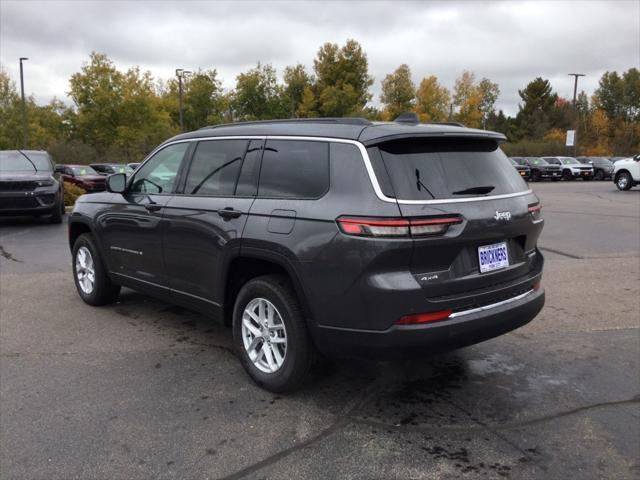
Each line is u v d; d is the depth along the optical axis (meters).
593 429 3.29
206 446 3.12
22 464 2.93
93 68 39.25
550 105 86.75
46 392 3.80
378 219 3.06
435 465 2.92
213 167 4.26
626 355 4.49
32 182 12.44
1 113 42.00
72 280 7.08
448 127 3.65
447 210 3.19
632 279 7.08
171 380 4.00
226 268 3.91
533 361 4.37
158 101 45.03
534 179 37.53
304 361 3.55
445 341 3.21
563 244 9.81
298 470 2.88
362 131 3.36
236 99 55.78
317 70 47.94
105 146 40.31
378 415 3.48
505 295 3.55
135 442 3.15
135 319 5.42
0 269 7.79
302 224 3.38
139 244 4.88
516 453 3.04
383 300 3.08
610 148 67.00
